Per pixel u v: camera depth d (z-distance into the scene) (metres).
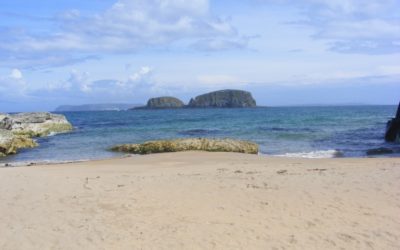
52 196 10.87
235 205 9.32
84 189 11.70
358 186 10.97
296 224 7.92
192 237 7.36
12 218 8.84
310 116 69.81
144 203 9.77
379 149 23.53
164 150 25.14
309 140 30.61
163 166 17.34
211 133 37.97
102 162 19.61
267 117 68.50
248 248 6.80
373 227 7.68
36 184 12.72
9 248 7.06
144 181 12.65
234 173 13.90
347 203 9.26
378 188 10.66
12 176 14.50
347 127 41.91
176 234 7.54
